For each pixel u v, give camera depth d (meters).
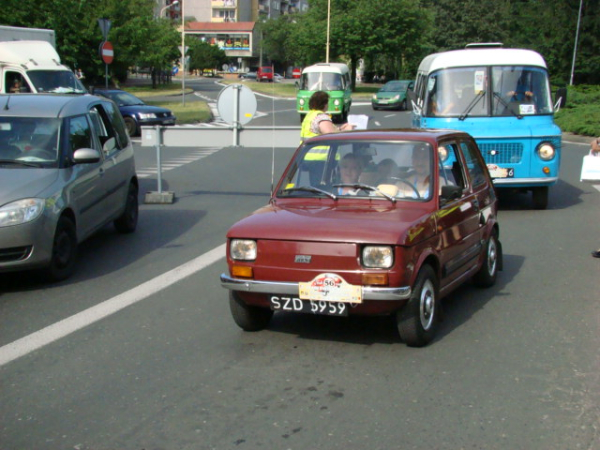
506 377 5.14
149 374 5.29
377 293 5.30
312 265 5.44
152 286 7.89
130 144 11.22
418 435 4.24
